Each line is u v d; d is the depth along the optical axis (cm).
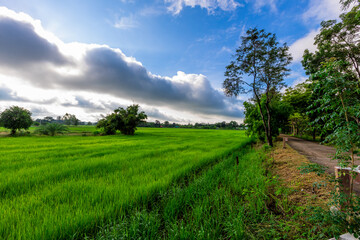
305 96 2388
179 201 400
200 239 265
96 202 383
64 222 310
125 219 330
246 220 318
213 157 935
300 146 1525
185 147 1426
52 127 3334
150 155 1027
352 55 1271
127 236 279
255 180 498
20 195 437
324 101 237
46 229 287
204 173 615
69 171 646
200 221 324
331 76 229
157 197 439
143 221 312
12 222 317
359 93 213
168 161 824
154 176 584
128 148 1359
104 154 1061
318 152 1146
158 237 290
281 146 1483
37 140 2172
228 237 285
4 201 398
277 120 1820
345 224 211
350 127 196
